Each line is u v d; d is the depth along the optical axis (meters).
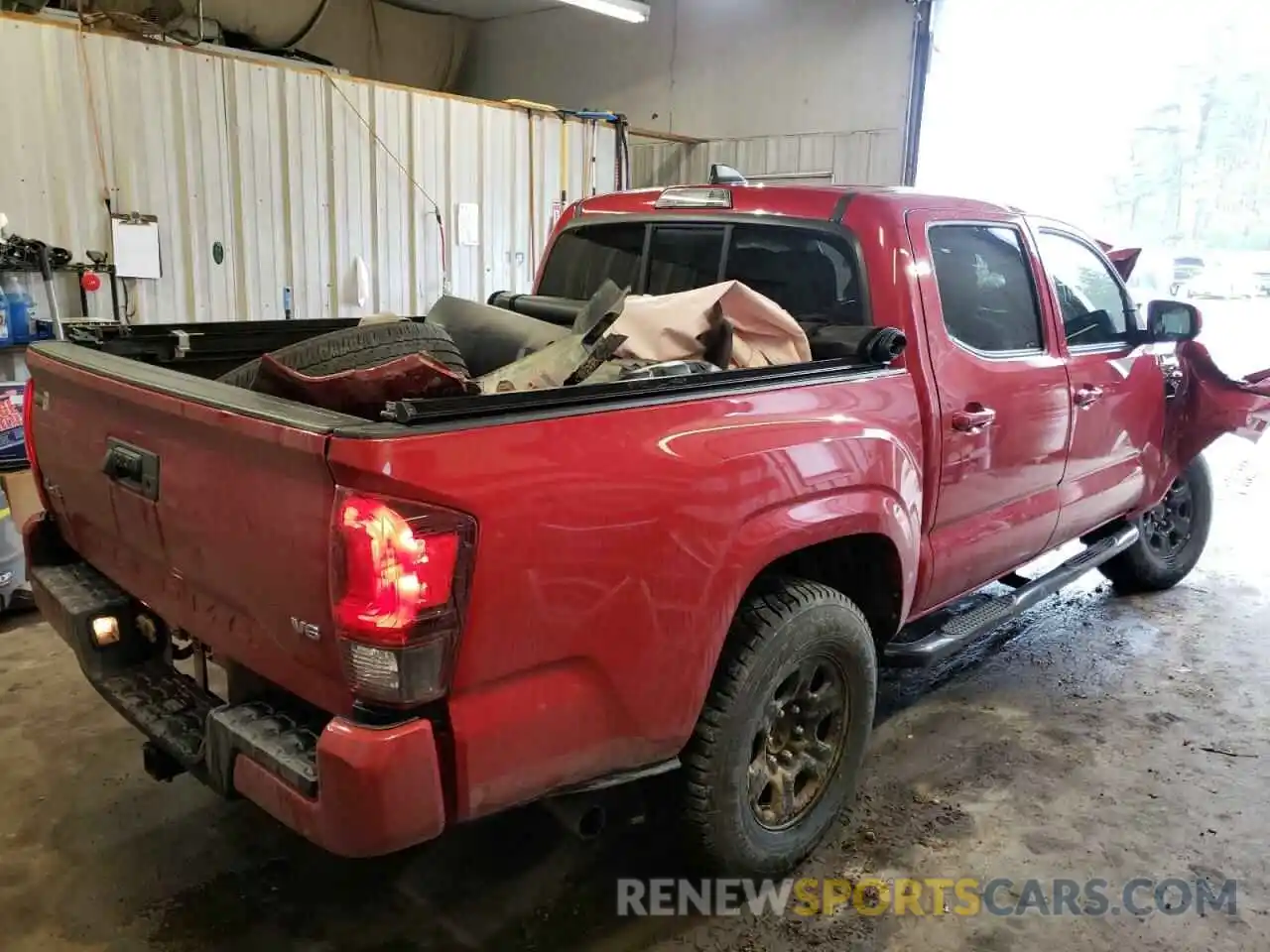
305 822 1.77
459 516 1.70
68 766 3.20
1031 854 2.85
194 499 2.02
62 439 2.55
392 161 6.92
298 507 1.75
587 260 3.68
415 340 2.37
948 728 3.61
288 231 6.46
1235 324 9.40
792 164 9.02
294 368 2.23
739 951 2.43
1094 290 4.06
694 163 9.62
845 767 2.78
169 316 5.98
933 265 2.99
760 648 2.38
